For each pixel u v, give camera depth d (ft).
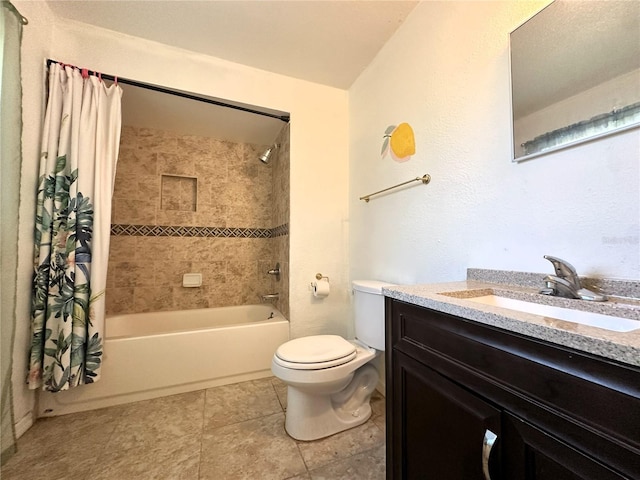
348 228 7.20
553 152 2.78
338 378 4.17
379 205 5.83
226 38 5.44
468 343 2.06
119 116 5.31
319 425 4.30
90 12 4.83
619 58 2.28
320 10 4.74
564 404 1.45
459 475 2.08
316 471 3.64
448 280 4.06
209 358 5.96
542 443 1.54
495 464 1.78
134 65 5.46
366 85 6.38
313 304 6.87
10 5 3.49
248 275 8.88
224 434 4.37
